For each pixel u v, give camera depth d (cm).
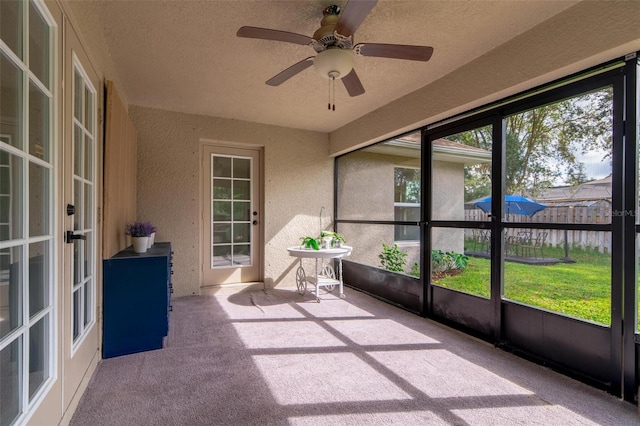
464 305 298
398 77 299
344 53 193
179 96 352
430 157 342
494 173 273
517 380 207
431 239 343
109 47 247
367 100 362
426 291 339
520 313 250
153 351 247
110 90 232
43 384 133
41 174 133
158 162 396
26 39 118
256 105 381
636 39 170
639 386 179
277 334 285
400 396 188
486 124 279
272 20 213
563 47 203
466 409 175
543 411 173
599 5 185
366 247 479
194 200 416
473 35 230
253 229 468
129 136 315
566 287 226
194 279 418
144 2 195
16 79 113
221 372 215
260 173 473
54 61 141
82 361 185
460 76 278
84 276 194
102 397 183
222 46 247
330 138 503
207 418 166
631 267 186
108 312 237
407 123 342
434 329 301
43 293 135
